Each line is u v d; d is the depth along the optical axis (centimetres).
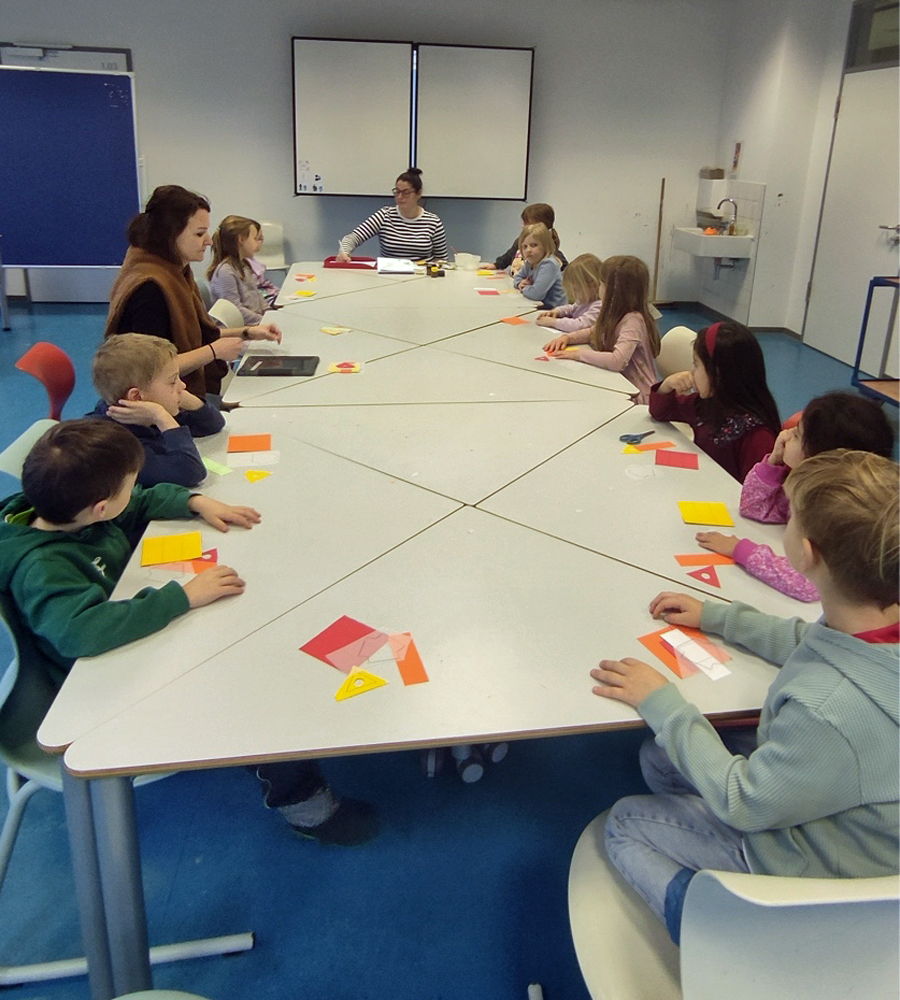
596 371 284
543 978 152
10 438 408
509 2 672
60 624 121
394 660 122
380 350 306
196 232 242
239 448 204
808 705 93
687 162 737
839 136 593
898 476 98
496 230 742
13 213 627
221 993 148
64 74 604
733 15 688
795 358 609
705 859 113
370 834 183
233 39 664
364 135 684
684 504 176
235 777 200
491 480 188
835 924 72
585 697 116
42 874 171
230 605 136
